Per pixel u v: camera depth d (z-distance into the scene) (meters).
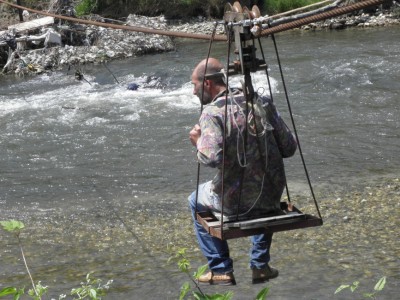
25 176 14.45
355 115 17.86
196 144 6.14
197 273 4.96
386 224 10.71
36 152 16.19
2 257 10.18
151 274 9.33
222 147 5.82
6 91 24.02
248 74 5.69
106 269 9.58
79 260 9.97
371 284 8.70
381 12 34.91
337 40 29.59
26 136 17.61
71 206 12.50
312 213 11.38
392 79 21.41
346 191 12.41
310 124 17.23
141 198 12.77
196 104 20.20
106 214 11.96
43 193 13.34
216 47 30.95
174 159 15.14
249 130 5.86
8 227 4.57
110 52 29.53
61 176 14.34
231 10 5.68
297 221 5.80
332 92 20.34
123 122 18.55
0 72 28.05
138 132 17.44
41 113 19.98
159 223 11.38
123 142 16.62
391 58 24.50
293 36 31.75
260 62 5.67
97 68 27.48
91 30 31.66
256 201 6.03
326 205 11.71
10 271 9.65
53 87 24.17
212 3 38.38
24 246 10.60
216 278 6.75
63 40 31.34
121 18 38.09
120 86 23.30
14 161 15.54
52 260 10.00
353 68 23.12
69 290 8.92
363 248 9.84
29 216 12.06
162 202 12.45
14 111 20.41
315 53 26.52
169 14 38.62
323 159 14.46
